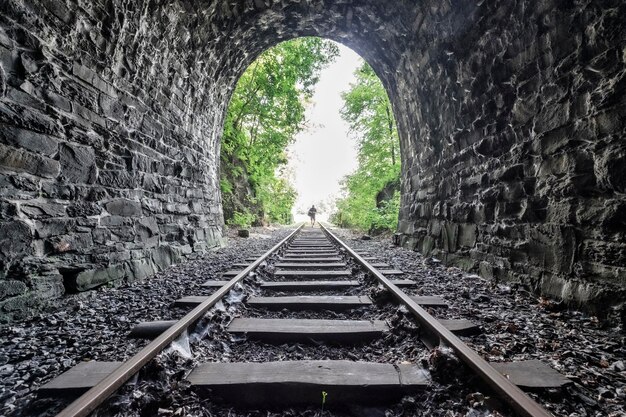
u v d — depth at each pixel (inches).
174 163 250.1
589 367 81.1
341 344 99.4
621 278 103.9
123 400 64.8
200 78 285.7
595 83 112.1
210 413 66.2
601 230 111.7
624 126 101.5
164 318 120.3
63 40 139.0
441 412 64.3
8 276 115.7
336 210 1079.0
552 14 129.2
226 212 591.8
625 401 67.3
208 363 81.6
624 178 101.6
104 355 89.7
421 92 283.3
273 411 68.1
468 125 209.8
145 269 197.9
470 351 76.1
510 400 59.5
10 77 116.3
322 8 310.7
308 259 257.8
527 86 149.8
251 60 382.3
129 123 189.9
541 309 129.2
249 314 127.3
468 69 199.8
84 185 153.4
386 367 78.9
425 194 296.5
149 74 207.9
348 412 68.1
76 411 53.5
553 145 134.0
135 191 196.4
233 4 269.6
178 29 227.1
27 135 123.1
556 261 132.6
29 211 124.0
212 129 348.5
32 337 101.9
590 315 113.2
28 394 70.9
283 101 604.4
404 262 247.0
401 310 114.4
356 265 223.0
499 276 173.2
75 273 146.3
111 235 172.1
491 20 168.7
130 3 174.9
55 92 135.9
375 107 522.9
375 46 328.8
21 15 119.3
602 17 107.5
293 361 81.9
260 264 216.1
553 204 135.0
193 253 276.7
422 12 231.0
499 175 174.9
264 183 782.5
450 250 237.1
